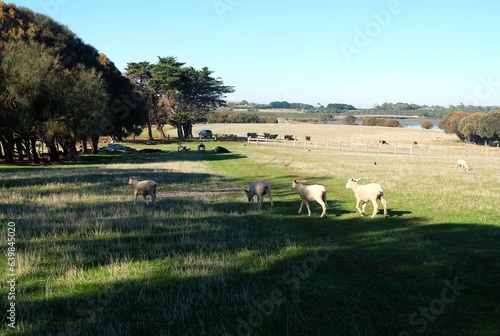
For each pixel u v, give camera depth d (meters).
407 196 18.12
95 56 55.34
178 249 10.18
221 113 162.88
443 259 9.26
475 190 19.77
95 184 22.56
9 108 34.41
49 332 6.05
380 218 13.71
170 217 13.74
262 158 43.28
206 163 38.34
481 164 37.53
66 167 35.12
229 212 14.99
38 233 11.53
